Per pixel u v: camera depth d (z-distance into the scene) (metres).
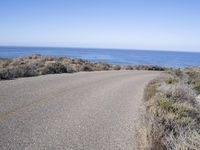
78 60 36.38
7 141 5.96
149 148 5.68
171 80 15.91
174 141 5.48
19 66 20.45
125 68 40.03
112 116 8.84
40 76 18.50
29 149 5.61
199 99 12.90
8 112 8.22
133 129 7.56
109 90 14.26
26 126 7.10
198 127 6.98
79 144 6.14
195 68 38.28
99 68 33.44
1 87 12.50
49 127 7.18
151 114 7.41
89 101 10.95
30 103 9.65
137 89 15.33
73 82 16.34
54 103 10.04
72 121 7.91
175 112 7.74
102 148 6.03
